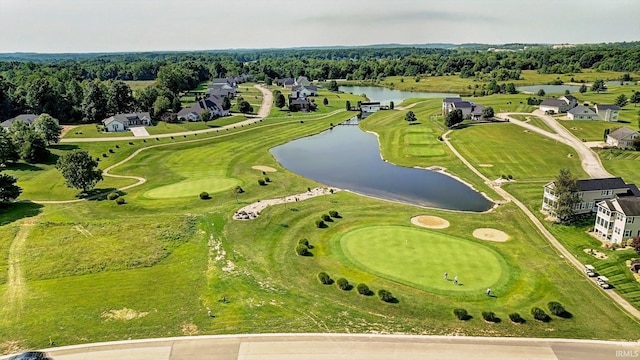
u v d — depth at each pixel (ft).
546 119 489.67
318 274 184.03
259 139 446.60
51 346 139.23
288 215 248.32
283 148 424.05
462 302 165.89
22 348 138.21
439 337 144.36
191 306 161.27
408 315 157.17
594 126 454.40
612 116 480.23
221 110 550.77
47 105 485.15
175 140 418.10
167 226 228.84
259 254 203.31
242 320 152.56
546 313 159.63
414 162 368.89
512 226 239.09
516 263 196.85
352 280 180.86
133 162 355.15
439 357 134.72
